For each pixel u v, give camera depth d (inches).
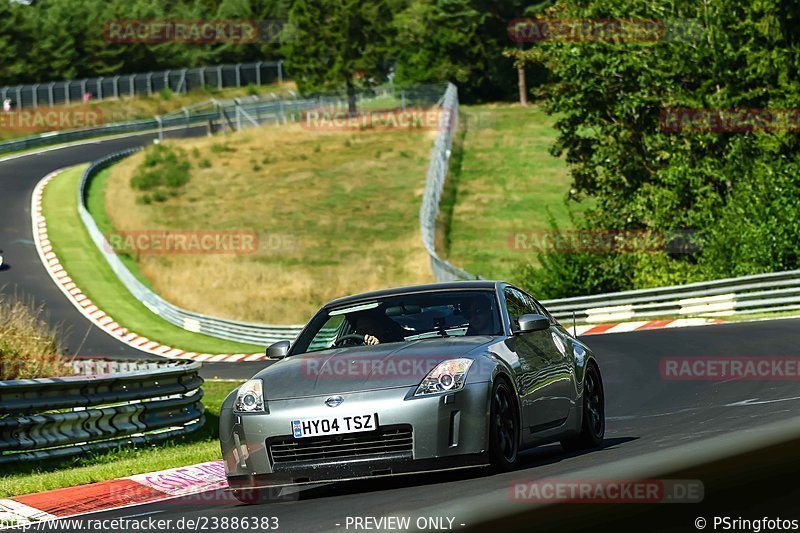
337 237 4943.4
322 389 664.4
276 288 4094.5
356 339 741.3
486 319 741.9
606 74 3198.8
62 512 735.7
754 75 3070.9
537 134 7071.9
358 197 5733.3
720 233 2615.7
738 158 2997.0
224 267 4355.3
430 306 758.5
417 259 4441.4
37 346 1482.5
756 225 2492.6
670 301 2482.8
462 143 6860.2
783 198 2466.8
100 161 6515.8
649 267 2856.8
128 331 3393.2
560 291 2908.5
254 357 2861.7
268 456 661.9
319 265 4463.6
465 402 646.5
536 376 732.0
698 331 2028.8
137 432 1171.3
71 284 3951.8
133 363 1694.1
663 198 3036.4
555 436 756.6
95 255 4407.0
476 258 4375.0
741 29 3117.6
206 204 5674.2
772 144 2955.2
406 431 643.5
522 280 3048.7
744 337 1800.0
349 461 646.5
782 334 1765.5
